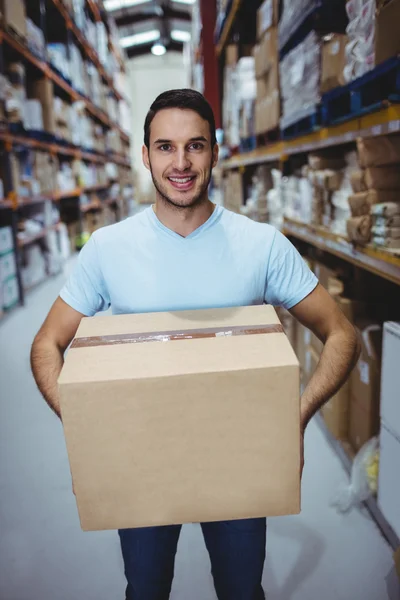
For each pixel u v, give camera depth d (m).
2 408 2.69
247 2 4.30
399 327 1.46
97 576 1.55
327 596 1.44
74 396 0.71
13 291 4.55
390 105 1.40
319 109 2.13
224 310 0.94
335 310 1.04
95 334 0.85
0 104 4.04
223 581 1.08
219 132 6.39
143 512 0.79
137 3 14.35
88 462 0.75
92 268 1.05
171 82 17.12
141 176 17.31
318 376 0.96
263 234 1.03
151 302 1.02
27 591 1.50
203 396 0.71
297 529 1.70
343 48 1.89
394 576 1.47
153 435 0.73
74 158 7.38
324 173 2.10
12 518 1.82
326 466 2.04
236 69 4.45
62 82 6.07
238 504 0.79
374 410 1.86
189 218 0.98
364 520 1.73
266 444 0.75
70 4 6.31
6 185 4.37
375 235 1.60
